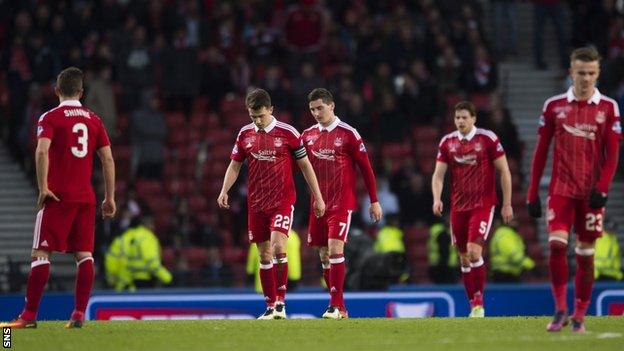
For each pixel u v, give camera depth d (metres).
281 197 44.88
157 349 32.81
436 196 50.88
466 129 49.97
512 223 71.62
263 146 44.78
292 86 87.12
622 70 90.88
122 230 71.94
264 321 42.53
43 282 39.06
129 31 87.56
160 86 88.19
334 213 46.62
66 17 89.69
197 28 92.94
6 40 90.75
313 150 46.94
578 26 98.81
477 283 50.62
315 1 93.81
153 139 83.38
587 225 36.47
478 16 99.56
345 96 86.31
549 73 99.12
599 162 36.59
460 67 92.75
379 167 86.31
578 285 36.72
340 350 32.53
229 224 81.50
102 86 83.31
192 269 75.31
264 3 95.62
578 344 33.44
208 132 88.75
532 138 95.56
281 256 45.19
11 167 86.94
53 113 38.97
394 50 90.69
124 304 64.25
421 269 77.75
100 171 83.00
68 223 39.00
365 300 64.44
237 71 92.12
